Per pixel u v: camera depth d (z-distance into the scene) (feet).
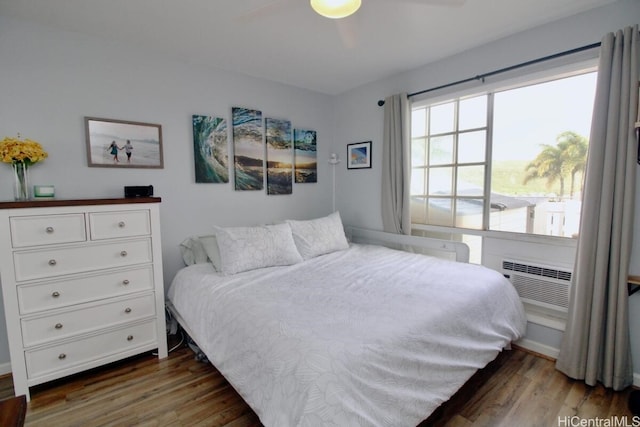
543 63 6.86
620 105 5.69
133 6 5.90
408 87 9.46
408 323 4.65
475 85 8.00
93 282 6.24
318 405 3.43
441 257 9.32
